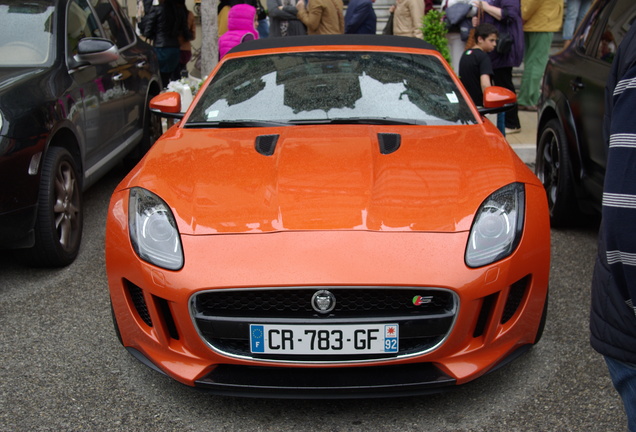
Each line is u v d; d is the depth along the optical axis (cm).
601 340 183
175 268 270
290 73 411
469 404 291
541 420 278
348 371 273
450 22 833
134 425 279
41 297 404
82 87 491
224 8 962
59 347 344
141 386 308
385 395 269
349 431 273
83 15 554
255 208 286
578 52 509
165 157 336
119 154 566
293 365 268
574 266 447
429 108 385
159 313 279
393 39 451
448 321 266
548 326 361
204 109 394
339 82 401
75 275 436
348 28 874
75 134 464
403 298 266
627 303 175
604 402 290
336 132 356
